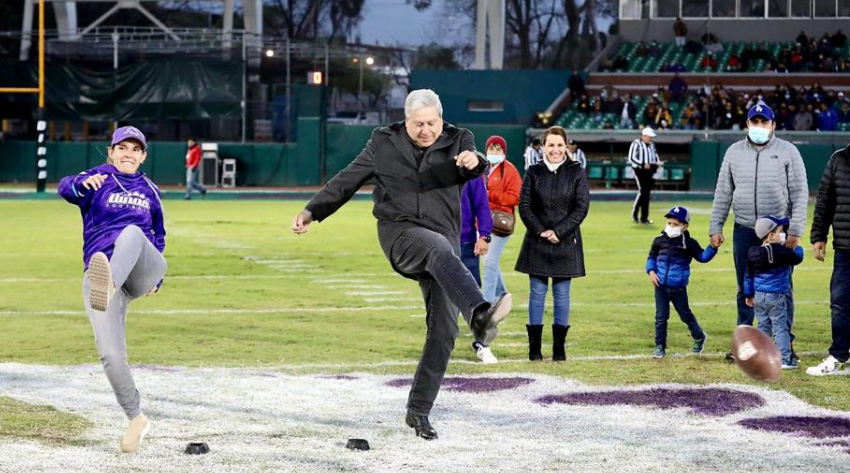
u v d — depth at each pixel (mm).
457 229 8445
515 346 13234
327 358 12398
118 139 8352
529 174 12109
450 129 8422
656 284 12383
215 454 8039
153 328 14570
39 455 8008
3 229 30703
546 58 97188
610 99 56781
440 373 8539
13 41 62906
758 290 11625
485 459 7926
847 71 58969
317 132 53500
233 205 41875
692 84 59969
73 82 54812
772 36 63750
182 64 54094
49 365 11898
